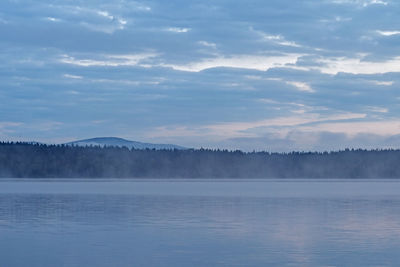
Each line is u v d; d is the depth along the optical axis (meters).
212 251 27.95
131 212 49.75
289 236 33.12
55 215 46.78
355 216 45.41
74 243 30.59
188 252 27.72
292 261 25.33
